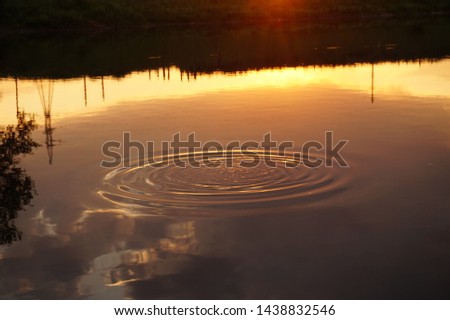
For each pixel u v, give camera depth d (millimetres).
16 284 5703
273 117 12398
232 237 6531
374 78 17734
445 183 8102
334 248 6242
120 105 14312
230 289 5520
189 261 6039
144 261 6055
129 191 7969
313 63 21469
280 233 6598
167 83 17703
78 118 12891
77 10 42938
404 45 26047
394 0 49969
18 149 10359
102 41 32375
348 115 12523
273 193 7762
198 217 7051
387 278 5637
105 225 6918
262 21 45125
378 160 9164
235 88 16562
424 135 10688
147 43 30516
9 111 13859
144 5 46281
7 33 39188
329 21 43469
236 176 8438
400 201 7469
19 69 21453
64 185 8328
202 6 47188
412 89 15703
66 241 6562
